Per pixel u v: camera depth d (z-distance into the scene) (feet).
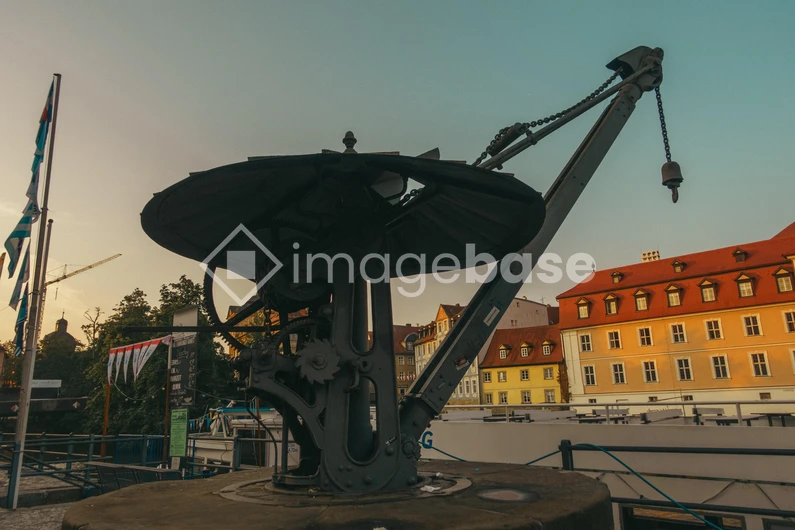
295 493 10.87
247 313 15.02
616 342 175.63
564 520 9.00
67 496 34.65
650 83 21.86
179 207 11.40
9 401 144.87
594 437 28.35
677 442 26.05
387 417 11.57
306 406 11.14
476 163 18.61
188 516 9.24
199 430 84.17
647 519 28.02
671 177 21.66
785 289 148.87
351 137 12.10
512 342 214.48
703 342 158.92
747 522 23.76
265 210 12.03
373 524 8.46
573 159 19.85
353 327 12.60
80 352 251.19
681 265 172.76
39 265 33.86
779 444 23.40
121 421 107.14
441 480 12.55
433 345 256.32
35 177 35.35
